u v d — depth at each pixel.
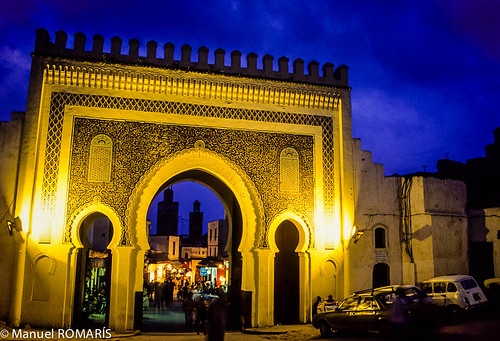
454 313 13.36
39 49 13.78
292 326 14.06
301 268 14.82
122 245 13.37
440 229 16.56
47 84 13.76
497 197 23.08
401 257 16.17
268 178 14.81
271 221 14.60
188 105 14.55
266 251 14.34
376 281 15.94
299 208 14.89
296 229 15.52
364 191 16.08
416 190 16.64
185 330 14.85
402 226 16.39
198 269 37.66
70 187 13.41
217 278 29.36
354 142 16.25
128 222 13.56
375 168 16.39
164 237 47.91
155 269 30.36
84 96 13.88
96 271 22.48
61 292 12.91
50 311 12.80
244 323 13.94
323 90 15.73
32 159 13.23
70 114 13.72
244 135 14.87
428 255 16.20
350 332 12.40
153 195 13.89
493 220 17.67
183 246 51.72
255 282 14.21
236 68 15.09
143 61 14.38
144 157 14.00
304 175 15.12
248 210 14.47
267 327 13.95
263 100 15.18
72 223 13.27
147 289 24.19
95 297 18.98
